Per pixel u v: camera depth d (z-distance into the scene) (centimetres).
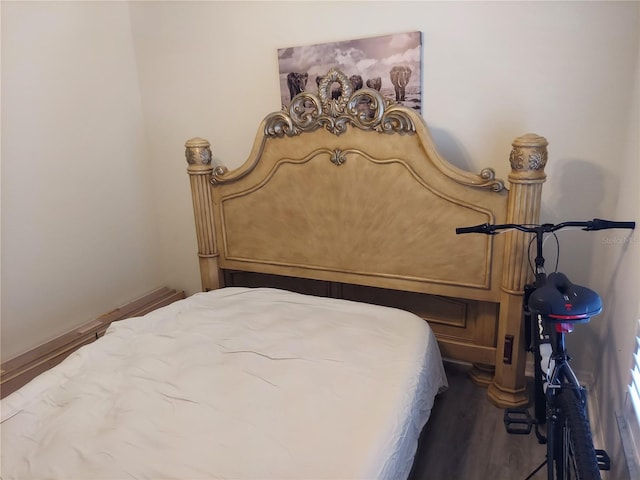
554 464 155
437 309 229
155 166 303
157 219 314
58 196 253
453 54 209
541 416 183
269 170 232
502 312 199
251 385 156
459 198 195
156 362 173
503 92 205
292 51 240
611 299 183
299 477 116
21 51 229
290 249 239
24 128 234
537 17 192
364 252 222
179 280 320
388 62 220
